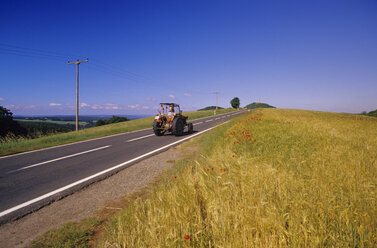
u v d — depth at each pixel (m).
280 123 12.66
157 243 1.86
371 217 1.90
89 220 2.70
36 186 4.04
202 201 2.59
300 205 2.11
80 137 11.86
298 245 1.61
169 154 6.89
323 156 4.59
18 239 2.35
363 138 7.74
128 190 3.78
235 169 3.39
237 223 1.90
